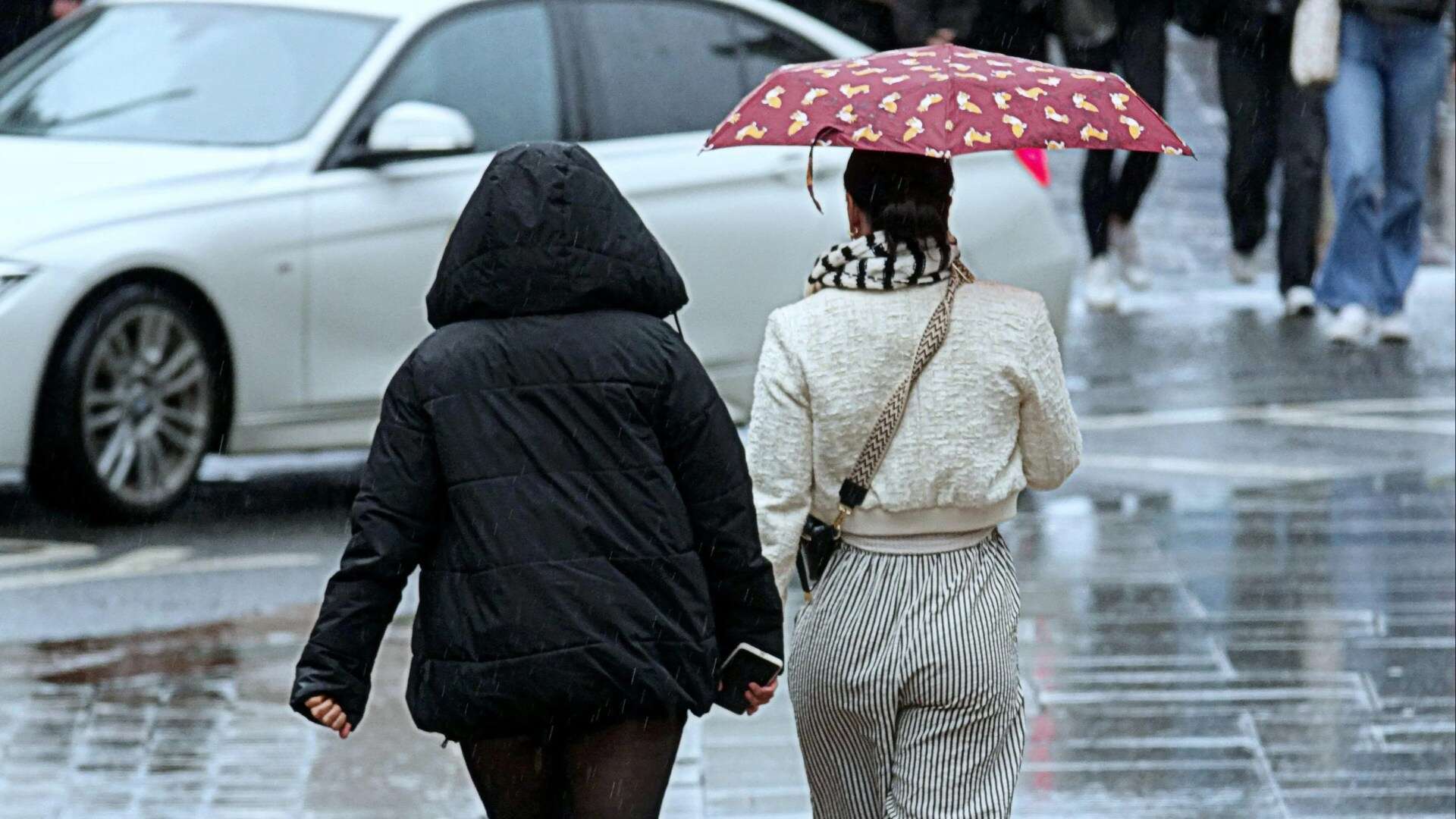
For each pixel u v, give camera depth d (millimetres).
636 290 13641
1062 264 35500
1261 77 49250
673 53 33875
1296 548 29125
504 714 13234
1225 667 23547
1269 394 40531
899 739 14875
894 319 14477
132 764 20312
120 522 29688
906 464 14453
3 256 28203
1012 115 14320
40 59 33156
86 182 29547
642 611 13273
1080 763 20391
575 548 13242
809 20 35594
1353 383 41500
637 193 32312
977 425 14477
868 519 14609
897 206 14492
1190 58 82500
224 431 30328
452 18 32438
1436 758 20547
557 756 14000
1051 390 14664
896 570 14633
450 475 13336
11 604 25797
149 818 18953
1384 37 43375
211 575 27516
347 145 30984
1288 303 48281
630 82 33281
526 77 32688
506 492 13266
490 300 13461
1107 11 45500
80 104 31844
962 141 14078
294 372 30312
